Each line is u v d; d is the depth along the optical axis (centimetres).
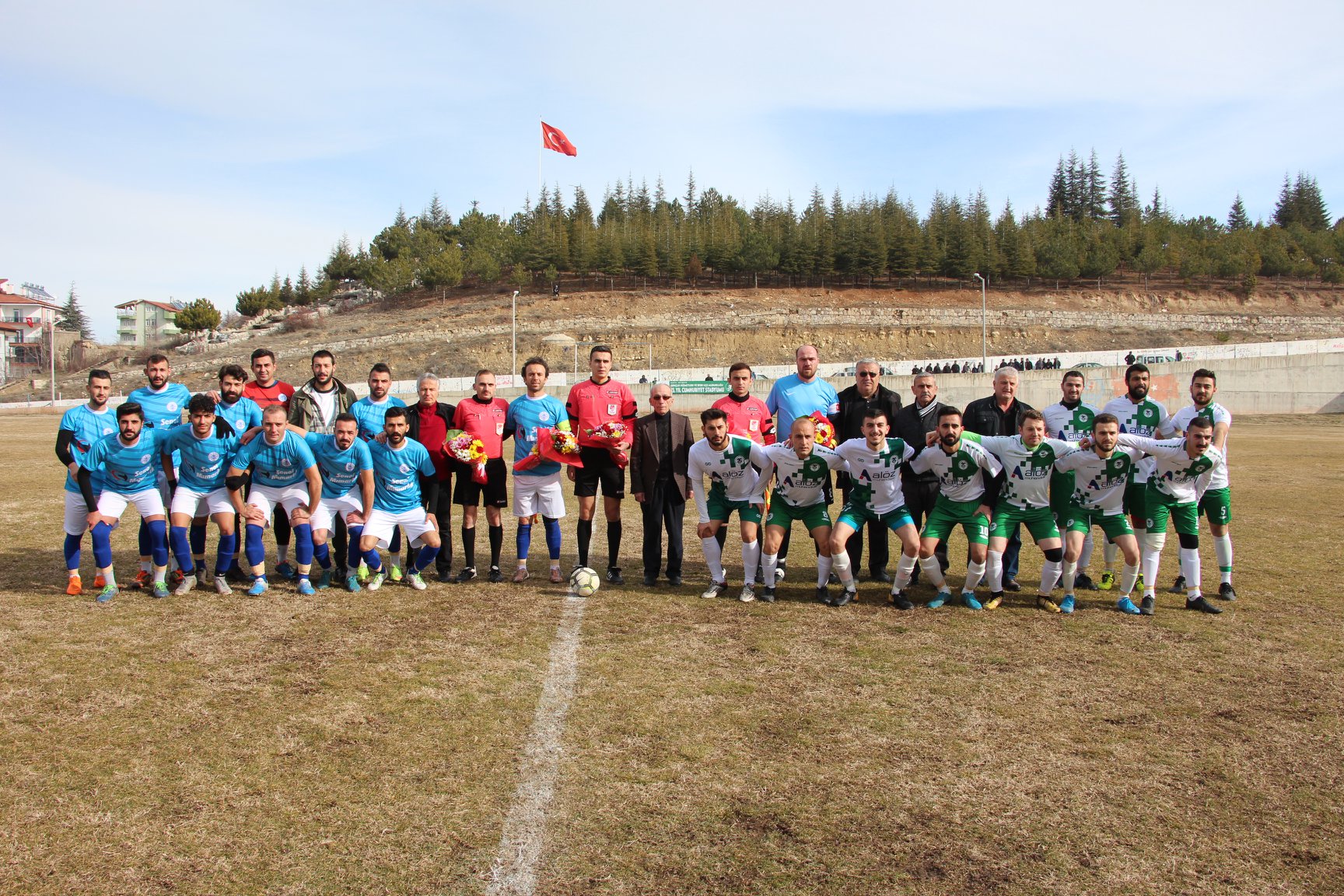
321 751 419
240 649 582
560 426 785
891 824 352
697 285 9206
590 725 452
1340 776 397
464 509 812
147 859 325
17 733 438
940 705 482
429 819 355
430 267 9288
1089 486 691
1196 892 305
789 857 327
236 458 740
